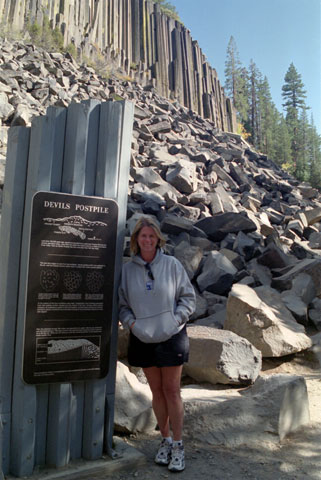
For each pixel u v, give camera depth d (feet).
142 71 106.52
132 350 10.16
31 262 9.31
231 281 23.61
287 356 18.02
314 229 40.55
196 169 51.42
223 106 132.16
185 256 24.82
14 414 9.29
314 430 12.38
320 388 15.37
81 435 9.99
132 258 10.23
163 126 62.80
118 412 11.62
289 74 287.07
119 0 110.63
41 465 9.50
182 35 121.80
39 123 9.55
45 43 81.30
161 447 10.46
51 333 9.44
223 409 11.82
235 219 31.12
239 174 55.26
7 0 80.74
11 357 9.41
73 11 96.99
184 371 15.51
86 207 9.90
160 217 33.47
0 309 9.58
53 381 9.39
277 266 26.84
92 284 9.91
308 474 9.91
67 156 9.93
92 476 9.50
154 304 9.77
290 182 68.59
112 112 10.31
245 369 14.37
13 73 51.83
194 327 16.39
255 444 11.45
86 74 75.61
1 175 28.25
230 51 239.09
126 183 10.59
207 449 11.21
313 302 22.24
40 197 9.42
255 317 16.98
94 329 9.90
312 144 258.57
